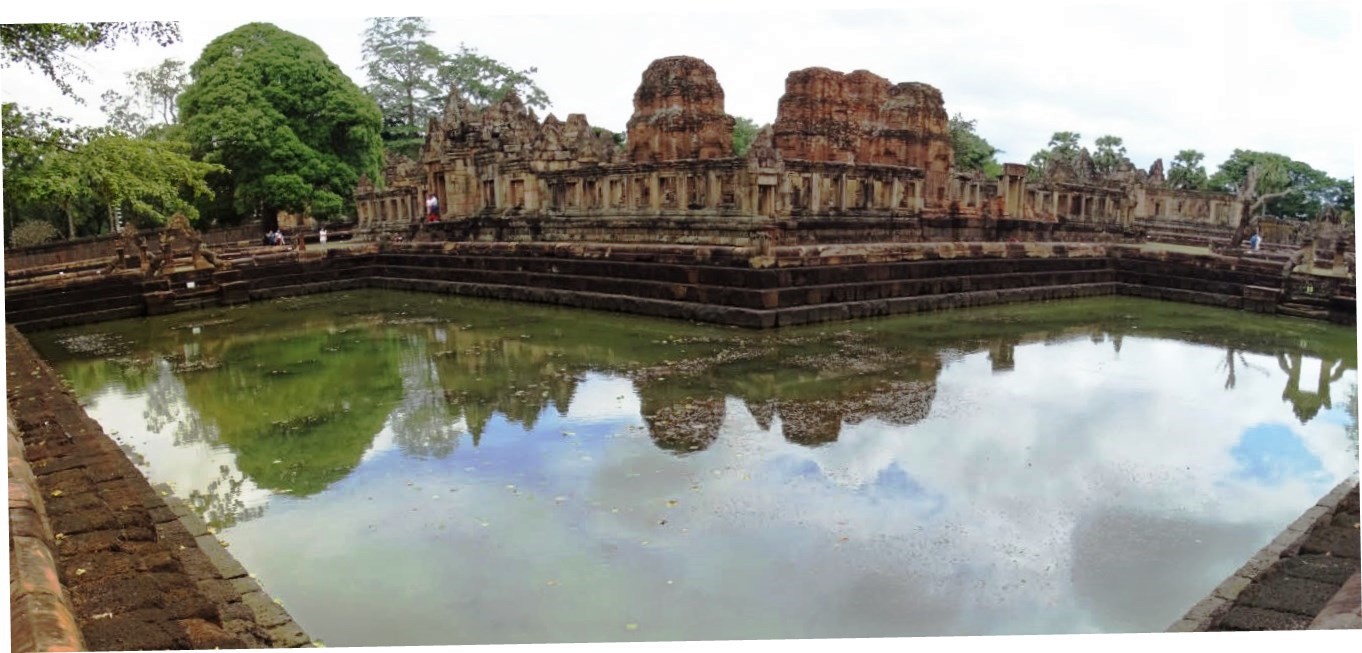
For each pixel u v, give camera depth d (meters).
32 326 18.62
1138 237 28.70
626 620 5.07
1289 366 12.62
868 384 10.93
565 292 19.23
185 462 8.40
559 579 5.59
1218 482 7.34
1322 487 7.25
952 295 18.59
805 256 16.39
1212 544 6.05
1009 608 5.16
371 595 5.46
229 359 14.07
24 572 4.17
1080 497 6.93
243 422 9.91
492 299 21.33
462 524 6.52
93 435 7.61
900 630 4.92
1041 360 12.70
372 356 13.88
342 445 8.78
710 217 18.03
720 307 16.02
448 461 8.05
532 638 4.90
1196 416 9.52
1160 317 17.89
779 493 7.00
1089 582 5.48
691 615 5.11
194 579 5.39
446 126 26.58
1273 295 18.58
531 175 23.16
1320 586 4.75
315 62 35.19
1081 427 8.97
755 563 5.76
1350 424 9.22
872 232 20.72
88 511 5.57
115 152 17.64
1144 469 7.65
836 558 5.80
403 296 23.02
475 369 12.43
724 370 11.82
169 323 19.02
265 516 6.82
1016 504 6.76
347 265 25.22
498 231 24.03
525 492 7.15
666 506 6.76
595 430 8.95
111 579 4.59
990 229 23.56
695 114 21.23
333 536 6.37
